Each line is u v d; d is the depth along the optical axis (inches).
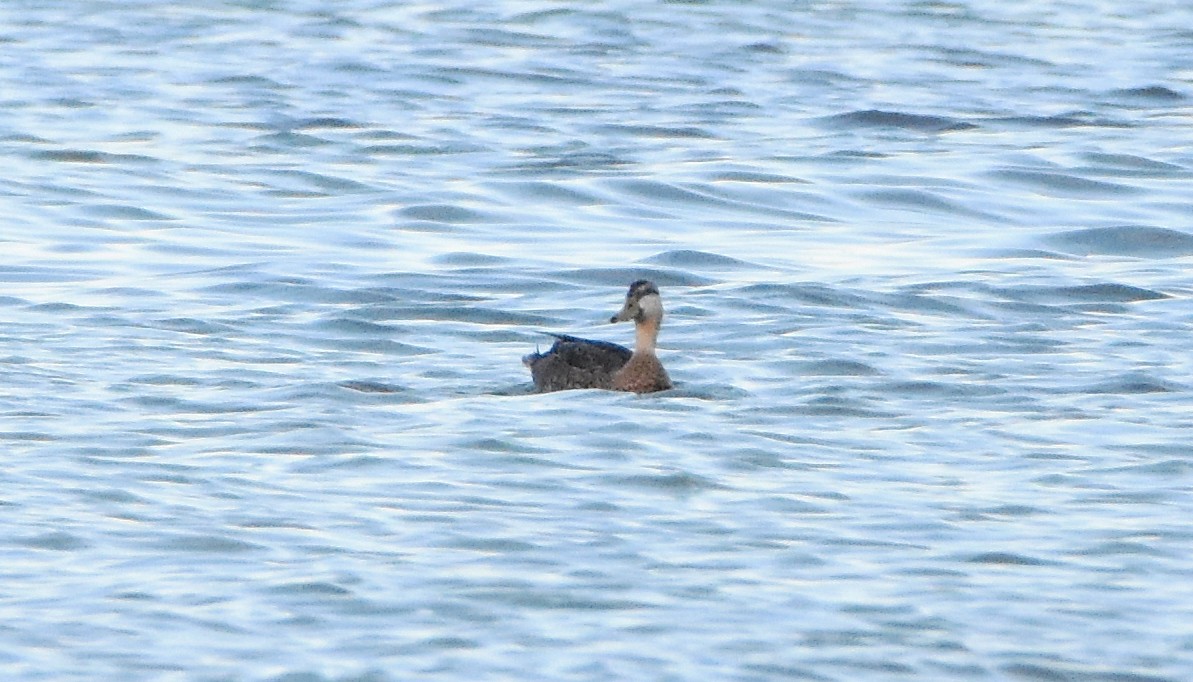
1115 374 722.8
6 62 1663.4
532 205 1140.5
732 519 529.0
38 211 1087.0
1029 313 864.9
